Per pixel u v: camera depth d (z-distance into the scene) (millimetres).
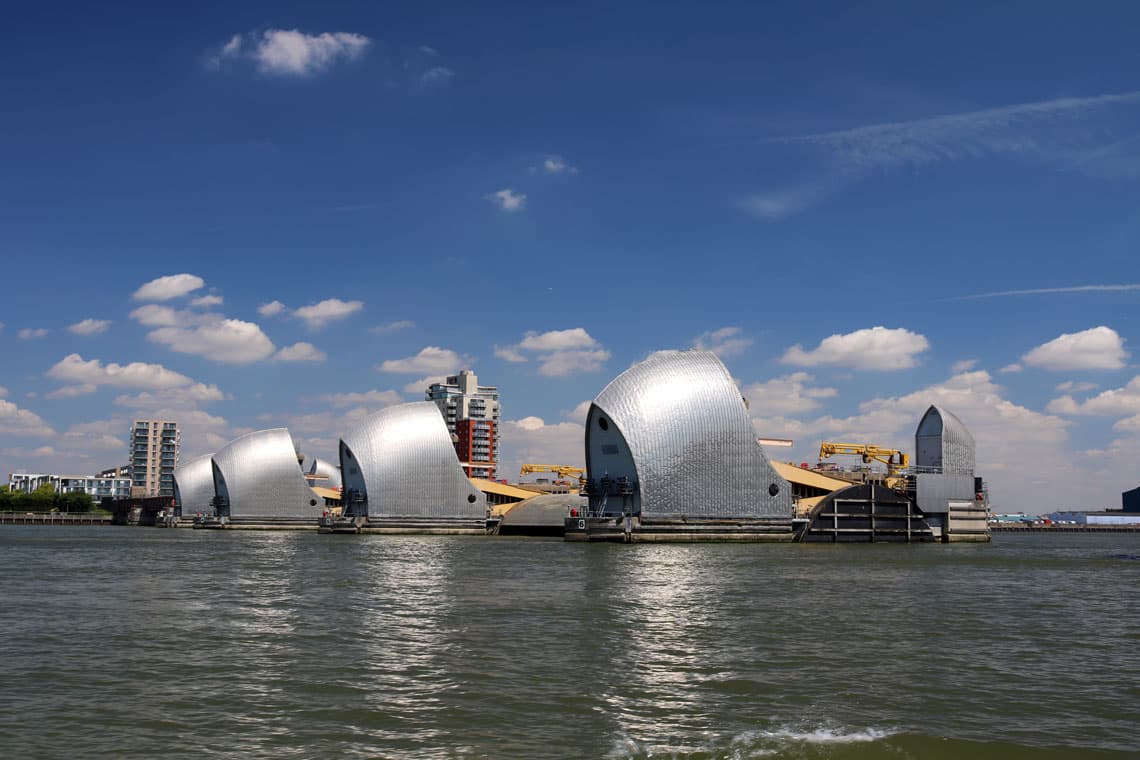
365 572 56250
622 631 31953
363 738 18938
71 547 87812
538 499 126688
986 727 20016
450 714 20703
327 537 114500
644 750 18172
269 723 20000
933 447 110688
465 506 125250
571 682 23844
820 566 62969
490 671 25094
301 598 41719
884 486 110812
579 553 77562
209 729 19562
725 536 96812
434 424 125562
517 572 56344
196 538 111750
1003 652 28688
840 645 29484
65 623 33781
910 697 22562
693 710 21141
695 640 30172
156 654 27547
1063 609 39781
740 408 98438
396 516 123062
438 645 29094
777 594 44000
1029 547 109562
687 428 96500
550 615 35938
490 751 18078
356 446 123750
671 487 96000
